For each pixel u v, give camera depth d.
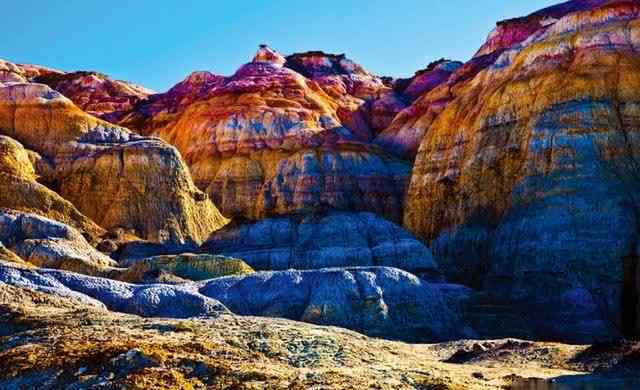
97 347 26.56
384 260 71.38
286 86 130.25
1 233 64.75
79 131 96.50
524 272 71.00
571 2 133.50
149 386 22.31
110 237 80.56
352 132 134.50
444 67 157.62
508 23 136.25
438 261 84.38
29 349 27.42
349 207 104.31
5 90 100.38
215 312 47.59
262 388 22.56
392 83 168.00
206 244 79.25
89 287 47.28
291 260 71.94
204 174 114.50
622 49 85.00
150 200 88.56
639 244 65.44
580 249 69.12
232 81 133.38
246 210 108.06
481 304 63.12
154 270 58.34
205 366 24.55
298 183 106.38
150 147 93.25
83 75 162.25
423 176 96.69
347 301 53.25
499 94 90.06
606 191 72.44
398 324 53.03
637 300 62.91
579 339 60.03
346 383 23.64
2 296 40.25
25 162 87.75
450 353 40.75
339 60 165.00
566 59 87.81
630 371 33.31
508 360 37.81
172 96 150.75
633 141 76.50
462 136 93.75
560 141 78.25
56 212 79.69
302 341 32.22
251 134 118.94
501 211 82.25
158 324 33.19
